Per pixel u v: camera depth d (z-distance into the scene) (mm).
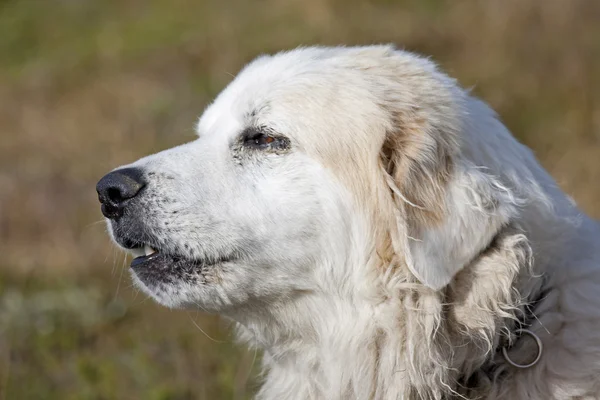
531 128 14016
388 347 5707
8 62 22828
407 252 5414
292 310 6020
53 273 11953
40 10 25891
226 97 6422
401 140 5672
